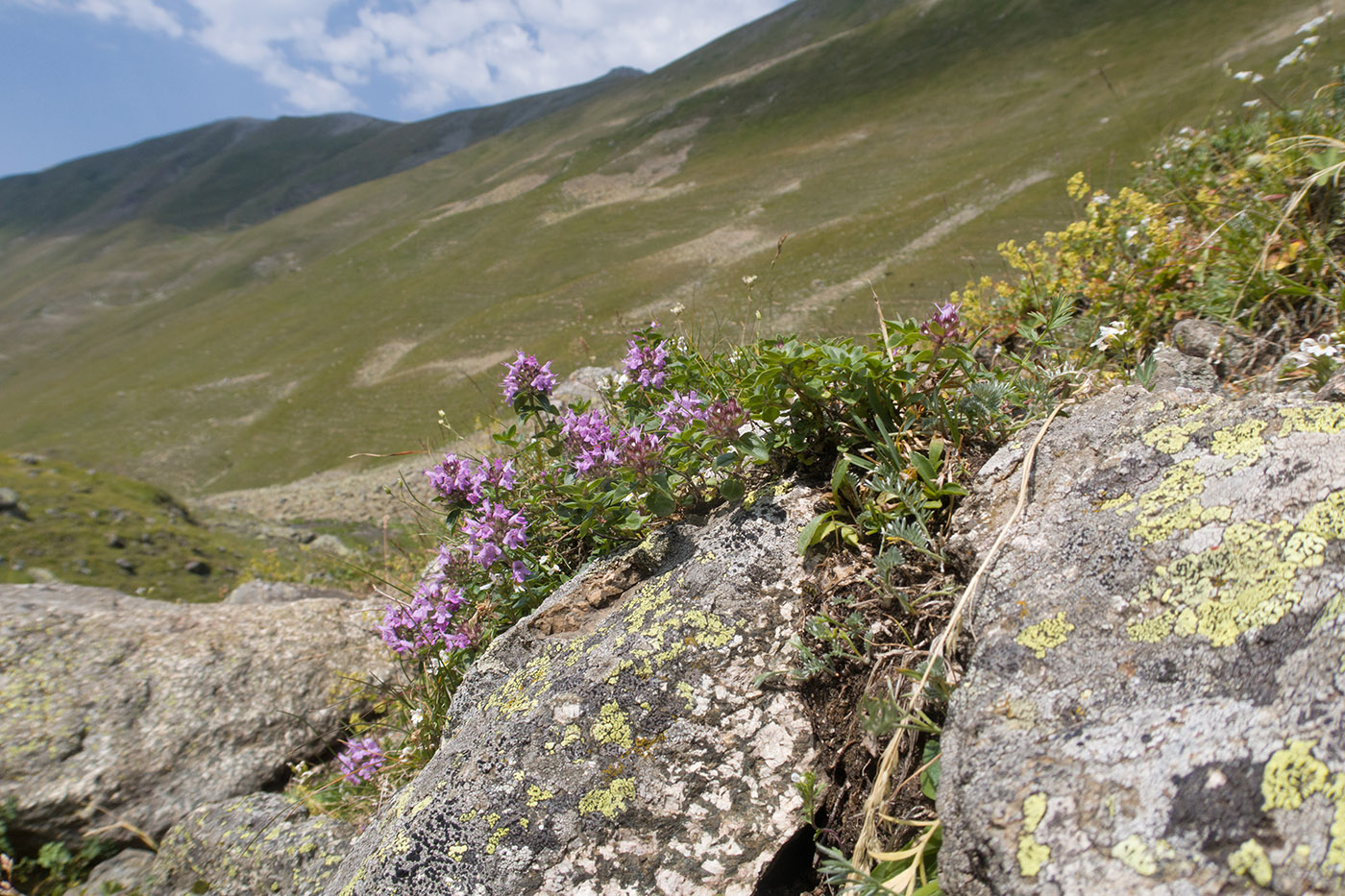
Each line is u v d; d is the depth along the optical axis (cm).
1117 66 10538
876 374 278
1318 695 145
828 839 225
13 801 494
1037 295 436
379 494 3022
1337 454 180
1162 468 211
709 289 2933
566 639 289
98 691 550
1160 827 145
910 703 214
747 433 283
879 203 8569
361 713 558
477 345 8231
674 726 244
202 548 1894
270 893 379
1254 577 174
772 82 16688
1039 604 201
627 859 228
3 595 672
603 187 15100
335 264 16600
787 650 251
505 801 239
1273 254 360
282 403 8806
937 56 14512
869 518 259
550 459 395
